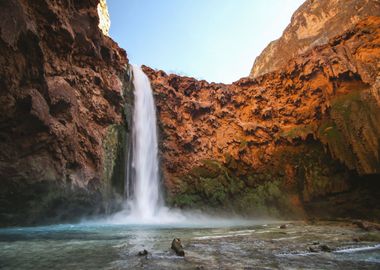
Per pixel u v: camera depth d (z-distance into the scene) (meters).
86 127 18.22
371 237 9.66
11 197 13.76
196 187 24.84
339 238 9.76
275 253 7.39
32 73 13.84
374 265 6.18
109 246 8.30
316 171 22.20
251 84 29.14
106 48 20.16
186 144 26.34
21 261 6.35
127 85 22.77
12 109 13.20
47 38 15.57
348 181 20.25
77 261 6.35
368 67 21.28
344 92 22.38
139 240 9.62
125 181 20.88
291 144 24.64
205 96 29.28
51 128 14.99
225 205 24.19
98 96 19.52
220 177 25.23
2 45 12.19
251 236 10.57
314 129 23.41
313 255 7.20
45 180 14.75
